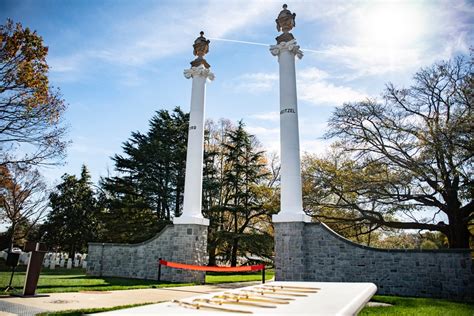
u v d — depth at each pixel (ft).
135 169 116.06
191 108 64.95
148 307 8.22
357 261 47.19
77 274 66.49
